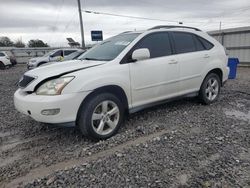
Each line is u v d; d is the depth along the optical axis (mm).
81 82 3932
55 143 4188
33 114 3891
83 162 3459
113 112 4328
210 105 6207
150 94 4898
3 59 24375
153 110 5785
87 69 4133
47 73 4047
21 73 18859
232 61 10781
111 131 4320
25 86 4180
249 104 6402
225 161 3363
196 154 3562
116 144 4012
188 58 5500
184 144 3889
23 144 4195
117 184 2889
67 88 3834
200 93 6016
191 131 4453
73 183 2936
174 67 5223
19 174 3225
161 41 5184
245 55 17047
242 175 3041
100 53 4996
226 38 18234
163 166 3246
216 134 4285
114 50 4816
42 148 3998
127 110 4652
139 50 4430
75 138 4363
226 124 4801
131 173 3102
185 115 5387
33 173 3238
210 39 6230
